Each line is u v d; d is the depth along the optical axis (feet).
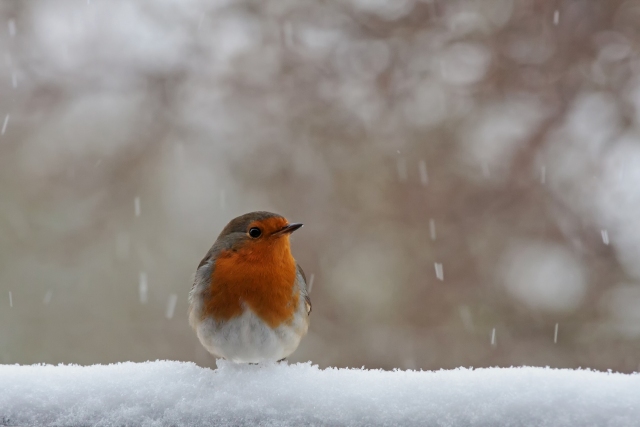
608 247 44.21
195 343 49.14
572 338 43.55
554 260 45.29
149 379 15.55
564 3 46.55
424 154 46.88
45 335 48.65
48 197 50.62
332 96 47.57
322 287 46.62
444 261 45.73
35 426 14.79
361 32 47.93
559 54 46.34
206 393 15.14
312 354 45.16
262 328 22.17
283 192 48.06
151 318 50.19
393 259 46.52
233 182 50.14
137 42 48.14
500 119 47.16
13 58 47.93
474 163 46.44
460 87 47.34
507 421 13.93
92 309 50.29
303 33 47.98
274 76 47.80
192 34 47.50
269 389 15.10
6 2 47.80
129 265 50.93
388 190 46.98
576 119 46.01
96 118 49.24
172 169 49.49
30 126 49.65
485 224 45.83
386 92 47.32
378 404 14.57
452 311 45.11
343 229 47.26
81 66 47.93
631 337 42.91
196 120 48.34
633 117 44.75
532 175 45.73
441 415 14.16
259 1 47.70
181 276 51.39
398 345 44.75
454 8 47.50
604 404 13.88
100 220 50.98
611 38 46.14
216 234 52.01
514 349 43.80
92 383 15.28
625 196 44.19
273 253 22.24
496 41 46.80
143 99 48.03
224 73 47.85
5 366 15.87
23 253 50.26
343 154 47.78
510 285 45.19
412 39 47.62
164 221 51.93
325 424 14.42
